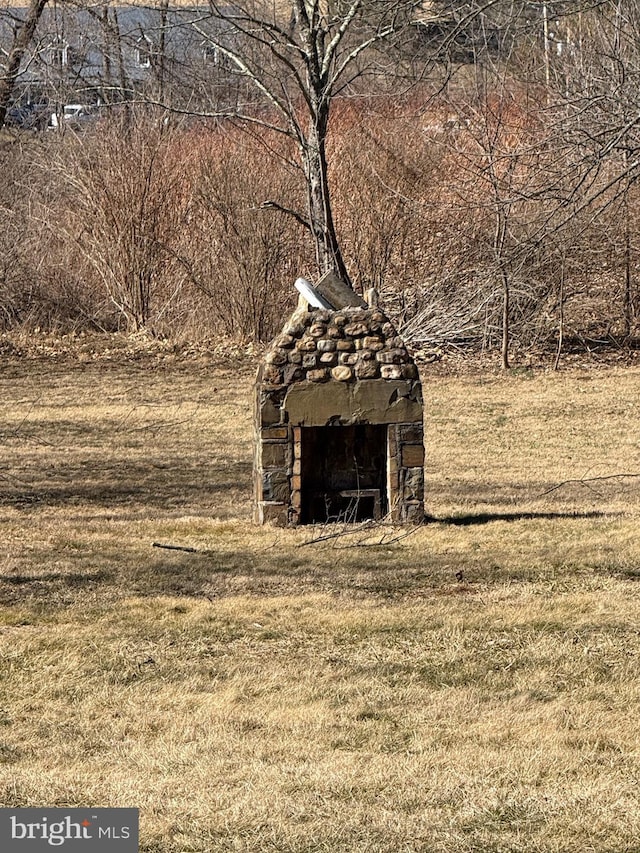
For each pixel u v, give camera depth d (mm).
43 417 21391
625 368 25641
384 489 12461
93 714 7004
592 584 9547
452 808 5520
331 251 25234
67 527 12500
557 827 5266
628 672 7531
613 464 17672
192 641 8289
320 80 24516
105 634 8414
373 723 6785
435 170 26906
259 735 6645
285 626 8555
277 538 11531
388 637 8305
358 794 5695
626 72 12164
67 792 5766
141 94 27031
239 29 23375
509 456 18453
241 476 16500
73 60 32594
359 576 9969
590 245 22312
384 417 12031
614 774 5949
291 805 5559
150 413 21703
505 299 25516
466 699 7129
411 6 17719
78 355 26406
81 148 29438
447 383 24641
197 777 5977
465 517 12820
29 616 8844
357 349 11992
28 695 7328
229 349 26719
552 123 12430
